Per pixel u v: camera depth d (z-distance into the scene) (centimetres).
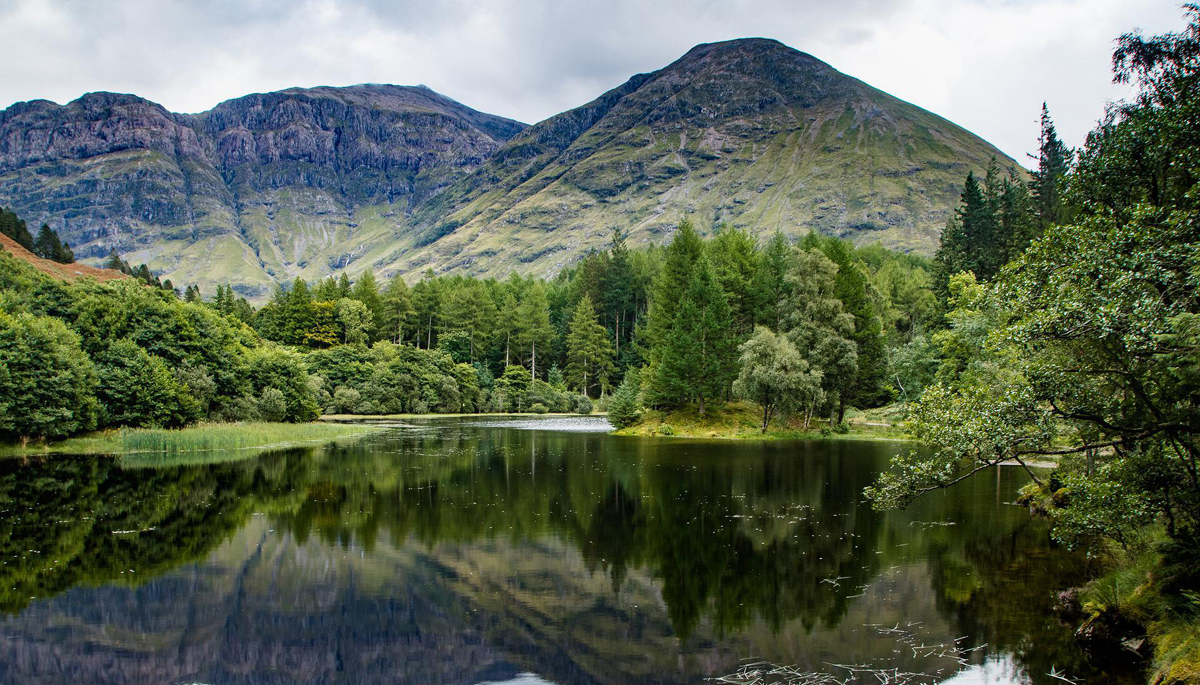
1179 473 1274
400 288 11144
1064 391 1255
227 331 6356
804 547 2003
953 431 1328
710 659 1227
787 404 5500
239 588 1616
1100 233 1288
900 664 1196
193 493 2836
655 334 7256
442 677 1157
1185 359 1058
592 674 1163
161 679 1148
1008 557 1884
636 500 2714
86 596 1562
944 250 7762
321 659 1228
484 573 1742
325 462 3828
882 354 6588
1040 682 1117
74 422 4375
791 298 6272
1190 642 1062
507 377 9869
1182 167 1459
